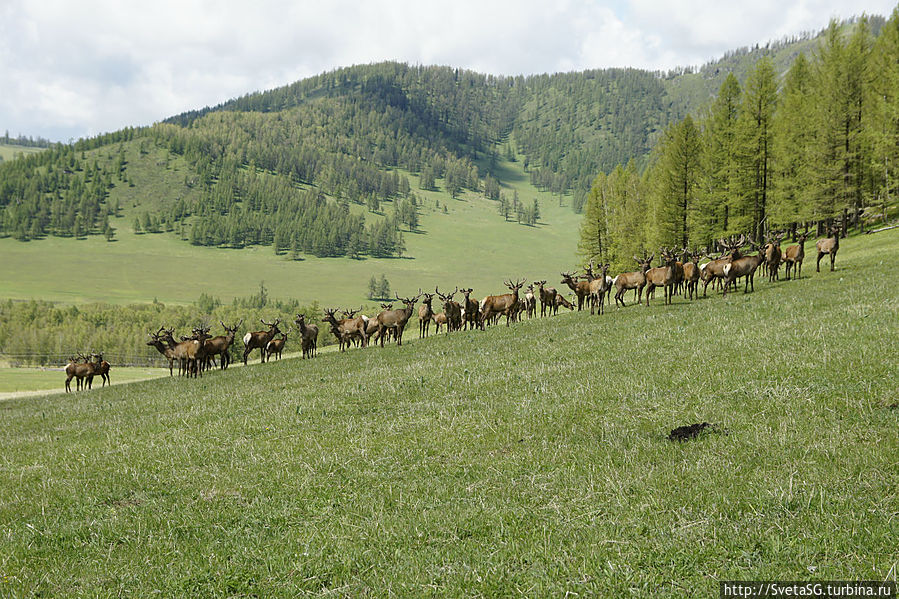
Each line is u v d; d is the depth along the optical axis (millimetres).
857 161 48688
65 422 18438
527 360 18156
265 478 9086
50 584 6039
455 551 5945
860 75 47719
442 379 16422
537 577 5246
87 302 180500
